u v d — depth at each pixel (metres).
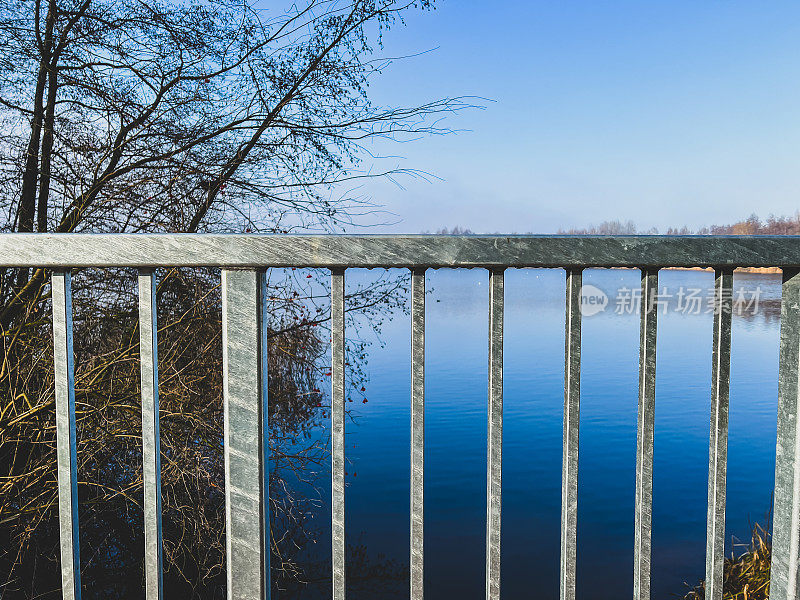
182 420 3.70
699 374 12.37
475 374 11.70
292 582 4.61
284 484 4.17
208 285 3.79
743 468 7.22
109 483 3.84
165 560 4.11
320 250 0.93
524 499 6.47
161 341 3.71
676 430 8.70
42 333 3.50
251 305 0.96
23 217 3.72
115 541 4.19
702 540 5.50
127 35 3.80
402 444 7.73
